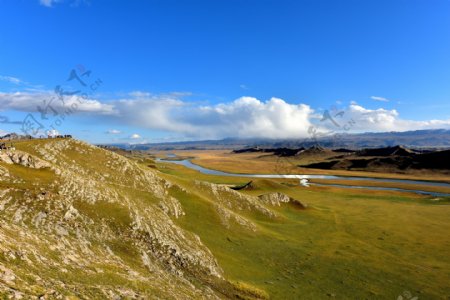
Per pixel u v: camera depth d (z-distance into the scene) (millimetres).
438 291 55656
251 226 86125
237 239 75750
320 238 85938
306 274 60719
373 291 54875
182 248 56750
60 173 61531
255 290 50906
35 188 52625
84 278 31016
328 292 53781
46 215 46625
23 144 81875
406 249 77625
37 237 36656
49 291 24453
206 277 51438
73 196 56219
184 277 48750
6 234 32031
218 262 60312
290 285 55469
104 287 30703
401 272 63406
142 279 38625
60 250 36219
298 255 70625
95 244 45594
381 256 72250
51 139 90375
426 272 63656
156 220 63469
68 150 88250
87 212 53906
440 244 81812
